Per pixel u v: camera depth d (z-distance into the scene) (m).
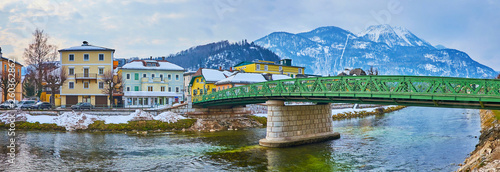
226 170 23.20
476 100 18.23
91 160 26.30
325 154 27.78
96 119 44.84
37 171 22.95
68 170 23.27
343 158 26.11
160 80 73.19
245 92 36.97
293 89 29.97
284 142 31.39
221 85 69.31
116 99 70.94
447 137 34.25
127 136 38.78
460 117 55.56
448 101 20.33
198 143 34.00
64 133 40.22
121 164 25.03
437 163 23.20
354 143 32.84
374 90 23.62
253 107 60.06
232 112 53.62
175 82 76.25
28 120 44.44
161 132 42.88
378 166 23.22
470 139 32.31
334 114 64.12
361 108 77.12
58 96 69.06
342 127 46.59
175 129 45.12
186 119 48.16
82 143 33.66
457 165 22.27
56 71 65.88
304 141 32.91
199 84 79.31
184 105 50.91
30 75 66.19
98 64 65.69
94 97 66.12
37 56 64.00
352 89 25.03
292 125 33.06
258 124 51.72
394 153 27.23
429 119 54.44
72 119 43.72
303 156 27.17
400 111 76.31
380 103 24.95
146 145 32.88
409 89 21.47
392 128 43.81
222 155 28.03
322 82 27.48
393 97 21.98
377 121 54.22
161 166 24.42
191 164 25.02
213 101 46.16
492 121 36.00
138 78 72.75
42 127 42.53
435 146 29.48
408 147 29.59
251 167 23.94
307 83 28.67
